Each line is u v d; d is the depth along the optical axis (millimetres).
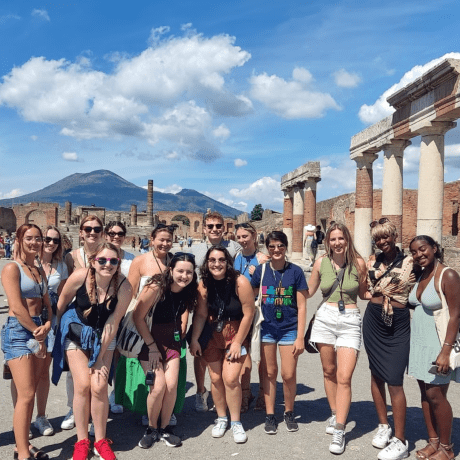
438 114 11734
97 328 4422
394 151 15078
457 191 27859
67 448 4559
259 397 5688
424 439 4848
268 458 4383
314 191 24344
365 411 5602
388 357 4590
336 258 5090
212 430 4918
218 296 5016
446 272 4250
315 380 6734
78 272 4543
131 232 61031
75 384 4344
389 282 4637
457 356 4121
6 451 4438
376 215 30953
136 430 5059
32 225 4430
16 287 4273
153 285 4746
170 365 4832
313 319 5195
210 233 6051
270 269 5234
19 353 4234
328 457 4422
